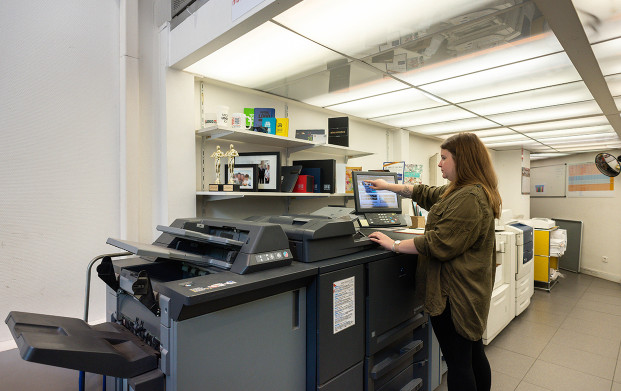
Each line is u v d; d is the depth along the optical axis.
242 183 1.96
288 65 1.80
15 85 1.46
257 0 1.21
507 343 2.57
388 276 1.35
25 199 1.49
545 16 1.34
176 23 1.71
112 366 0.78
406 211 3.48
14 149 1.46
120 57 1.76
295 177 2.10
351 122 3.14
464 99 2.51
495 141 4.54
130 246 0.95
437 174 4.25
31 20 1.51
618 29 1.44
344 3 1.23
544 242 4.17
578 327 2.92
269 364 0.98
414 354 1.60
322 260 1.15
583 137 4.18
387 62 1.80
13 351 1.41
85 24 1.66
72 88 1.62
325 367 1.08
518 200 5.30
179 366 0.77
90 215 1.67
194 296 0.74
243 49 1.58
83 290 1.65
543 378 2.06
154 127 1.83
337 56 1.72
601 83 2.17
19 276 1.48
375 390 1.30
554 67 1.90
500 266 2.75
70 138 1.61
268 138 1.99
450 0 1.23
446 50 1.67
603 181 5.25
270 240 1.04
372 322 1.26
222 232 1.20
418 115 3.01
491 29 1.46
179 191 1.79
